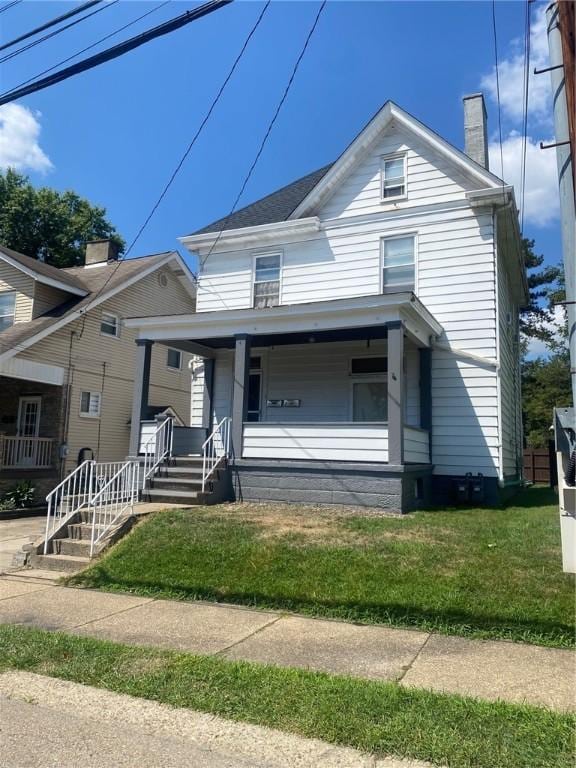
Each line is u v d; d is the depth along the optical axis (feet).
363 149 45.85
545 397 100.99
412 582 19.57
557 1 11.82
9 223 108.47
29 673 13.39
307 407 46.03
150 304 70.54
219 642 15.55
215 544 24.82
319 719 10.72
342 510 31.99
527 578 19.44
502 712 10.89
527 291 55.67
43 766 9.57
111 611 18.80
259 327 37.83
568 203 12.53
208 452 40.50
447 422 40.63
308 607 18.44
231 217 53.62
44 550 26.78
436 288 42.16
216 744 10.16
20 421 58.95
